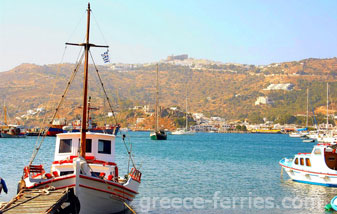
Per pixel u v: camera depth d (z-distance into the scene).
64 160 34.31
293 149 158.62
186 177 61.25
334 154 53.72
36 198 27.78
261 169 74.00
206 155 108.88
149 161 86.00
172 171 68.44
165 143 182.50
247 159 97.12
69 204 30.42
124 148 133.62
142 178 59.44
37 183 30.84
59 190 29.92
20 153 99.12
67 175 30.61
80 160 31.55
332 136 197.25
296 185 54.50
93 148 36.75
